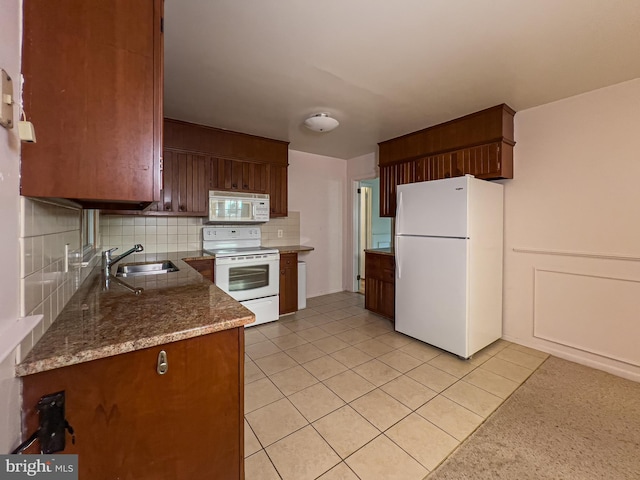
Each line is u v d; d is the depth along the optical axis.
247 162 3.49
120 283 1.60
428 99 2.49
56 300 1.04
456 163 2.91
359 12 1.47
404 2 1.40
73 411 0.80
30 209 0.78
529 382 2.12
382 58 1.88
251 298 3.25
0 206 0.63
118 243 3.01
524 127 2.69
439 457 1.45
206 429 1.00
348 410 1.81
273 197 3.71
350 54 1.84
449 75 2.10
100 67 0.89
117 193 0.92
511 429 1.64
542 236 2.60
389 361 2.45
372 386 2.08
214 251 3.26
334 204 4.79
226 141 3.33
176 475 0.95
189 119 2.99
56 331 0.91
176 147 3.02
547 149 2.55
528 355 2.55
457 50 1.80
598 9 1.44
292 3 1.41
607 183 2.25
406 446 1.52
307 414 1.78
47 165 0.81
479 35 1.65
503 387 2.06
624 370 2.19
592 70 2.02
